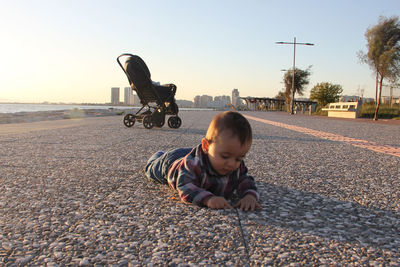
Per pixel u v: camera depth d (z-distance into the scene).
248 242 1.32
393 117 17.31
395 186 2.34
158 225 1.50
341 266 1.14
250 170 2.85
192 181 1.80
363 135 6.75
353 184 2.39
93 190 2.09
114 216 1.61
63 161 3.13
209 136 1.59
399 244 1.34
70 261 1.14
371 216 1.68
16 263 1.13
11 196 1.94
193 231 1.43
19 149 3.92
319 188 2.25
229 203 1.85
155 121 7.37
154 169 2.22
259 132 7.02
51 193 2.01
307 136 6.24
